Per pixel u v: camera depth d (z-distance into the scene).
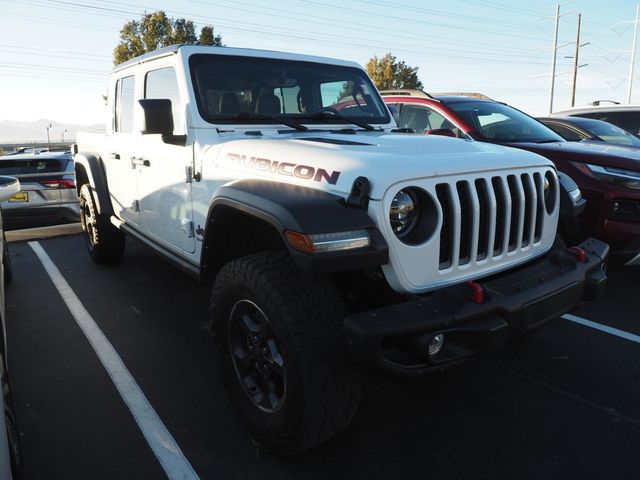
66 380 3.05
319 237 1.88
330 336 2.02
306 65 3.65
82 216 5.65
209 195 2.87
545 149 4.61
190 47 3.24
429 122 5.52
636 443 2.41
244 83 3.29
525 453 2.35
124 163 4.16
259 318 2.25
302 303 2.04
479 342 2.03
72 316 4.07
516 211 2.48
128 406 2.77
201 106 3.06
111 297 4.50
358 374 2.08
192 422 2.62
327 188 2.12
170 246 3.52
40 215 7.09
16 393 2.91
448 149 2.47
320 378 2.00
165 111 2.93
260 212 2.10
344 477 2.21
